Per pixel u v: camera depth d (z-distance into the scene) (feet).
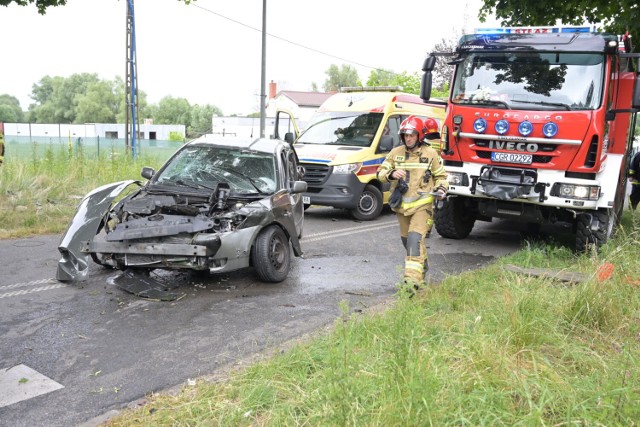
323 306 20.36
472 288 20.61
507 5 43.16
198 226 20.74
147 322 18.37
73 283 22.18
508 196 27.53
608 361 13.94
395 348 12.80
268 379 13.12
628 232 30.37
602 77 26.48
